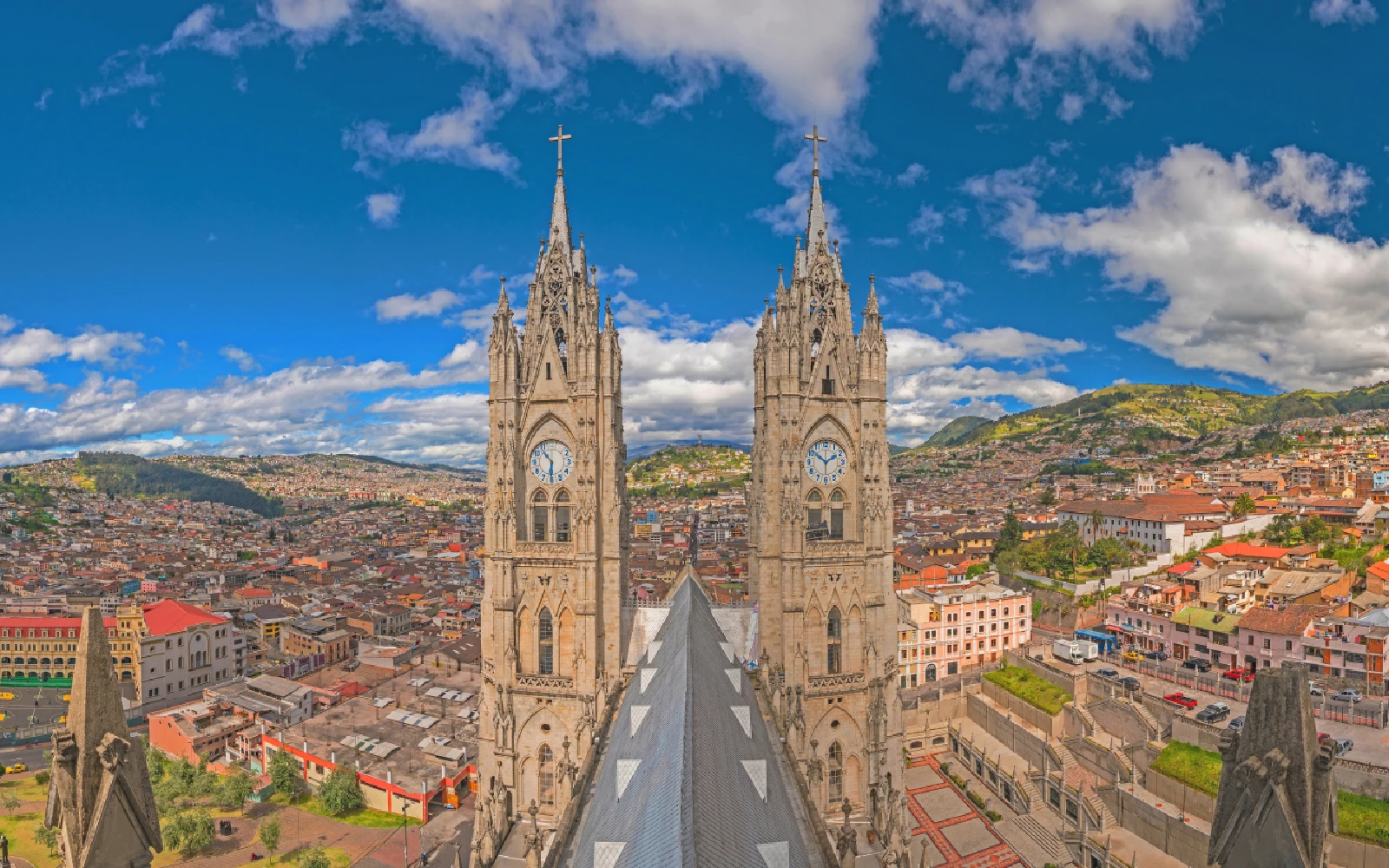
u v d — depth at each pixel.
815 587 80.25
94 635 22.72
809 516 81.56
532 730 77.69
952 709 166.75
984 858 117.19
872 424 81.31
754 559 82.69
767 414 79.25
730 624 80.81
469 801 144.00
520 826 76.88
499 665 78.00
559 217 79.25
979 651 185.25
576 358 77.25
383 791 140.75
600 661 76.94
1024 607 190.50
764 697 74.88
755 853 36.97
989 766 143.62
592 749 63.06
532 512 79.56
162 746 172.38
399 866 122.75
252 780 147.88
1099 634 184.25
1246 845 22.52
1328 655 140.25
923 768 152.00
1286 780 21.77
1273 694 22.39
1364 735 120.06
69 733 22.45
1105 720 143.12
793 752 67.94
